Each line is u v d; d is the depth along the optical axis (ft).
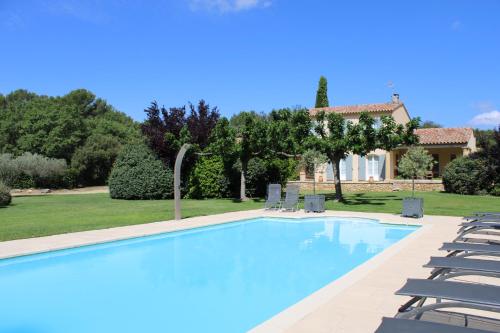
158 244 38.81
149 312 20.98
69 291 24.59
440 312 14.38
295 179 109.40
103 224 44.57
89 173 150.82
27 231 39.27
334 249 36.58
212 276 27.96
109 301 22.80
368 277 23.49
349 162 111.34
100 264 31.30
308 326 16.35
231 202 72.43
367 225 48.78
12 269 29.55
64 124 154.40
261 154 74.02
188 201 75.20
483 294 11.85
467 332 9.95
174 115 82.28
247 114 70.64
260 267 30.35
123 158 82.84
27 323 19.54
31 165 121.08
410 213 50.08
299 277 27.63
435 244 32.71
